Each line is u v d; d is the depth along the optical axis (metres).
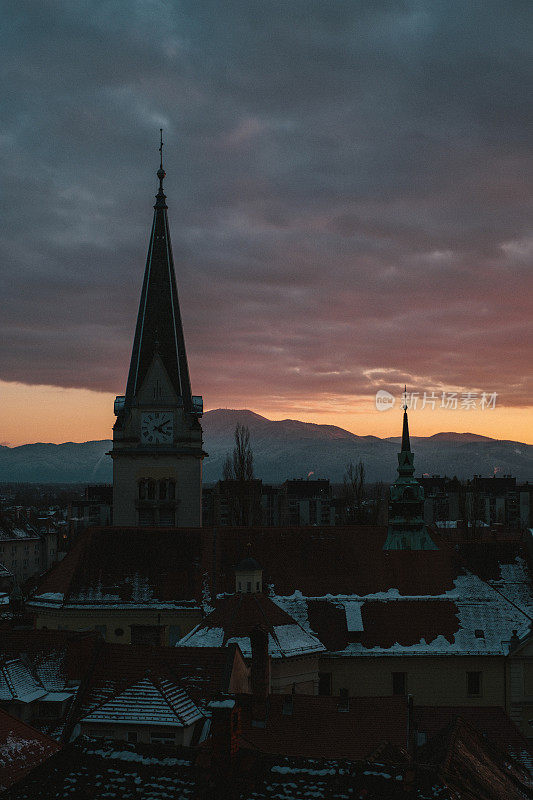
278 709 61.97
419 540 108.81
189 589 95.69
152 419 118.31
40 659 69.88
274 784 34.97
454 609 92.31
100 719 61.78
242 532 100.56
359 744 59.12
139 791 34.94
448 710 73.12
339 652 88.12
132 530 100.81
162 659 67.69
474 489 198.12
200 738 61.59
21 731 53.44
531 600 95.12
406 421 113.75
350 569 96.81
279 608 86.50
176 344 120.56
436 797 34.22
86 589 95.81
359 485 192.62
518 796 43.16
